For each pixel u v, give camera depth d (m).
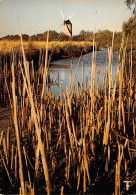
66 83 6.89
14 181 2.16
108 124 2.34
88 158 2.21
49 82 6.96
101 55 17.23
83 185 1.95
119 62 2.70
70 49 16.23
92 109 2.68
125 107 3.29
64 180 2.16
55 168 2.37
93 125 2.46
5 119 3.82
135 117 2.75
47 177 1.69
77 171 2.05
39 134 1.55
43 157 1.61
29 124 2.81
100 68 10.44
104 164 2.40
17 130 1.50
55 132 3.21
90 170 2.30
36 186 2.07
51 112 3.30
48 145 2.72
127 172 2.19
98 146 2.65
